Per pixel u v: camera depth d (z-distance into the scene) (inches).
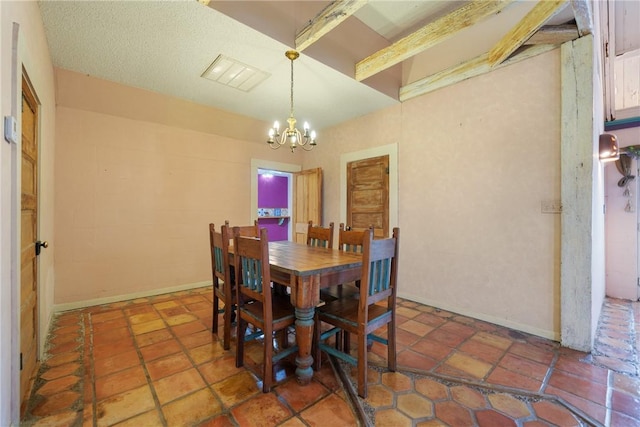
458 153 112.3
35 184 74.2
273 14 86.4
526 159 94.9
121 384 64.9
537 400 60.6
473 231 108.0
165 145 135.2
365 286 61.5
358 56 113.3
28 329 65.5
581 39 82.4
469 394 62.4
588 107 81.5
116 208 122.6
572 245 84.2
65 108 110.2
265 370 62.9
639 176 139.4
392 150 135.9
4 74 42.9
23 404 57.9
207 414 55.9
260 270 65.7
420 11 108.5
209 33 83.9
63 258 110.8
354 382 66.5
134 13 74.7
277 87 118.6
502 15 101.4
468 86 109.4
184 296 130.8
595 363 75.6
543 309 91.5
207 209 148.7
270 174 246.4
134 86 116.9
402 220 131.6
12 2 47.7
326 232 109.8
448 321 104.0
